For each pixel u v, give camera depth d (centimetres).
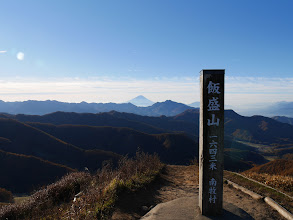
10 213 575
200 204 412
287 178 588
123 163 700
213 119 398
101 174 658
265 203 464
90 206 431
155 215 398
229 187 591
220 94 395
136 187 551
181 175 797
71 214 421
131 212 428
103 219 386
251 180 591
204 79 394
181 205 438
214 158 399
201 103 406
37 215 511
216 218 388
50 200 589
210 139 399
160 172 783
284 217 399
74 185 705
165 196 540
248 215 404
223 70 393
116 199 463
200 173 414
